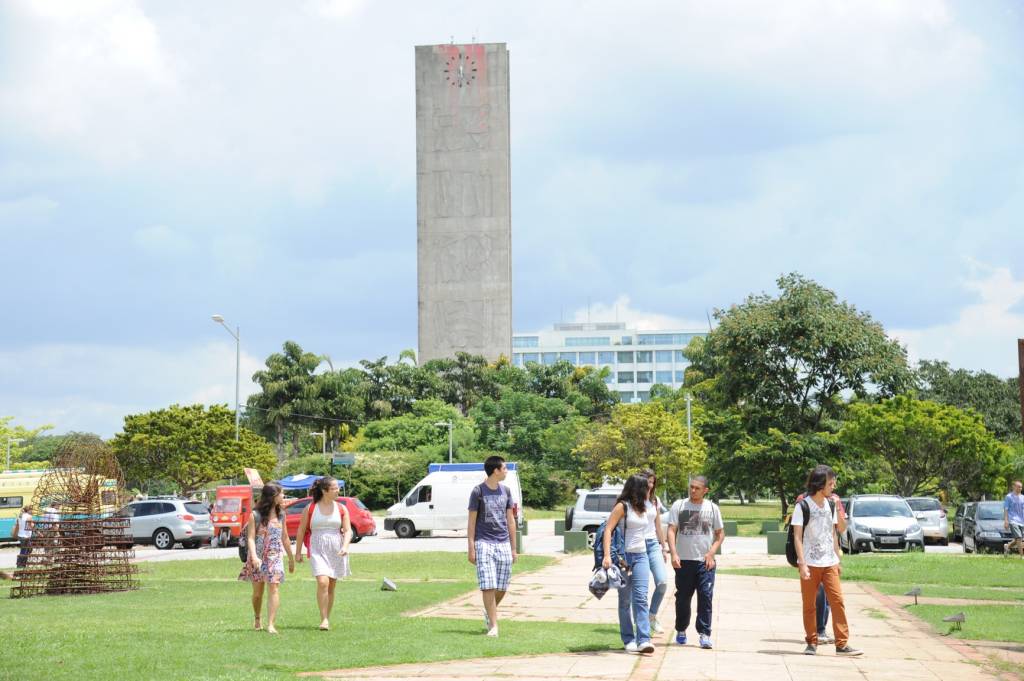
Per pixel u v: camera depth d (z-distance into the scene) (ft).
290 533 127.13
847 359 171.83
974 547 106.73
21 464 252.21
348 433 315.58
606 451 209.97
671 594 61.46
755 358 173.58
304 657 36.04
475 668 34.40
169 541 127.24
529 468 282.15
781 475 170.60
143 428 214.07
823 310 173.17
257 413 319.68
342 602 55.36
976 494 181.37
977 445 164.04
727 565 88.07
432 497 146.72
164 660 34.88
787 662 36.81
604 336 637.71
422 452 287.69
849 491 171.73
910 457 166.40
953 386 264.52
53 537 67.15
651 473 39.19
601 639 42.04
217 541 132.57
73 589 66.90
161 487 282.77
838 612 39.14
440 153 450.71
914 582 71.61
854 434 165.58
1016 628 47.42
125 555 70.69
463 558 95.35
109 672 32.53
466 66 453.58
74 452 69.21
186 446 215.31
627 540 38.45
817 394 176.24
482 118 451.12
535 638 41.68
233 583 72.64
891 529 103.65
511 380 346.74
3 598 64.75
